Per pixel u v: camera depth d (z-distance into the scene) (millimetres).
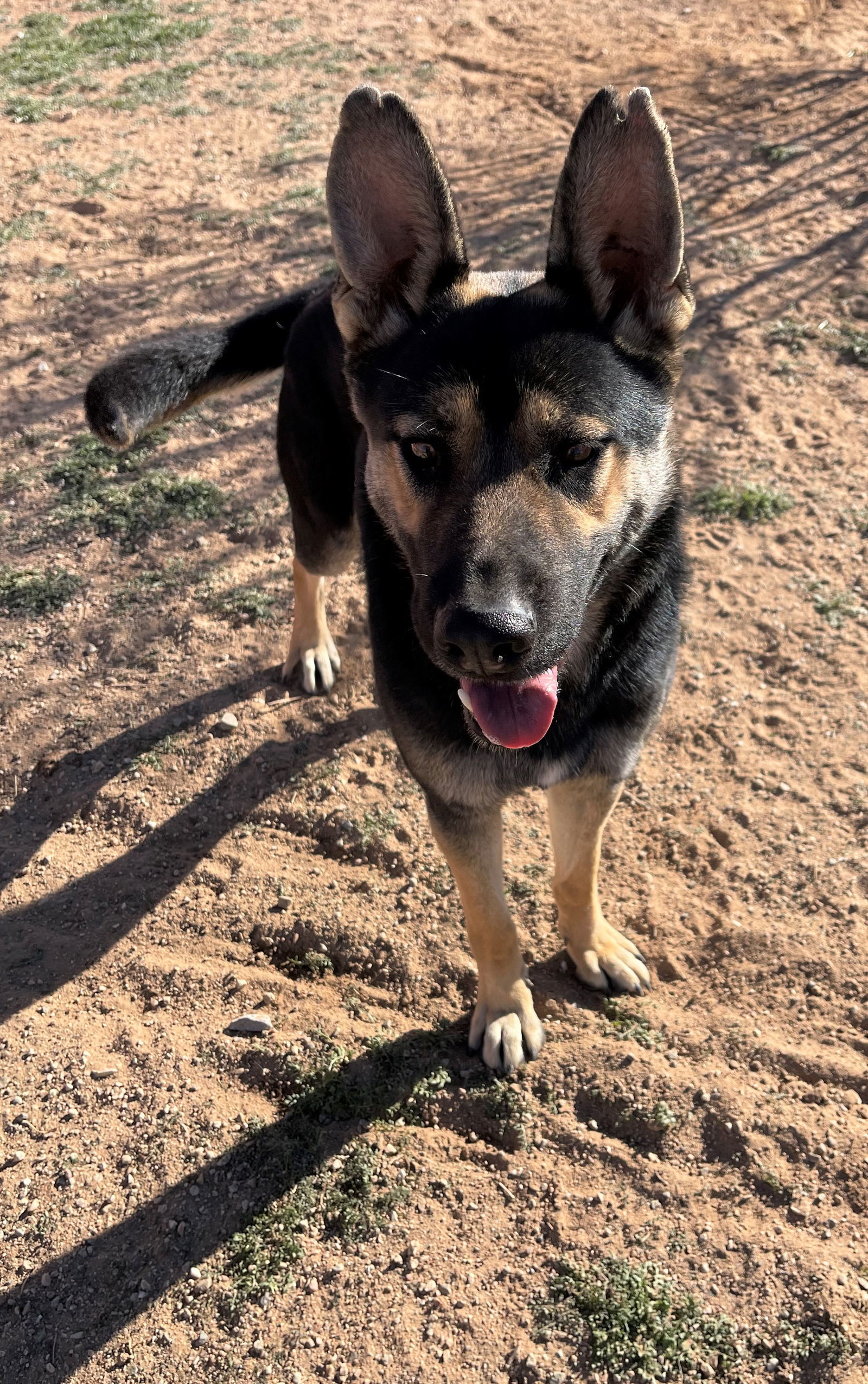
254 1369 682
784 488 1324
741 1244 720
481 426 673
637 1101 794
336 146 709
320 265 1828
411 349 721
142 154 2264
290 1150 783
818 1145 761
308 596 1133
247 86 2551
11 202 2082
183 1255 734
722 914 922
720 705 1086
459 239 743
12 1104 821
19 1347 703
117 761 1085
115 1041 856
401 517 726
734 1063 816
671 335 736
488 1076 820
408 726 763
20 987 900
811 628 1153
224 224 1985
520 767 761
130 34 2896
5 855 1014
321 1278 720
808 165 1979
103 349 1661
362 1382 673
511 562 645
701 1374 668
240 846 1005
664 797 1017
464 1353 683
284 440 1063
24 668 1187
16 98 2537
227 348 1091
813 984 861
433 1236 736
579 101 2346
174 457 1461
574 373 680
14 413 1545
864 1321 680
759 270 1695
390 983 899
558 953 920
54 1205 764
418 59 2623
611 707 772
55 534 1349
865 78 2305
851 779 1009
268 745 1092
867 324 1574
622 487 708
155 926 943
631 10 2875
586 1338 685
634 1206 745
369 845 995
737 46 2572
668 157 669
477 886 805
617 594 750
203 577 1281
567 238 703
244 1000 884
